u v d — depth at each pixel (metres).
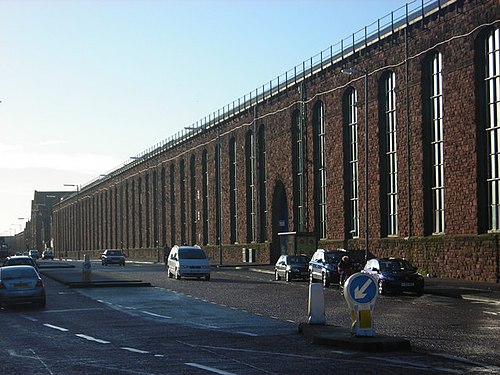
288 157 65.56
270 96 68.75
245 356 13.28
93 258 145.88
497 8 38.06
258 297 29.84
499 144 38.41
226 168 81.38
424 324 18.83
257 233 73.19
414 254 45.38
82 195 158.25
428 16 43.84
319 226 60.28
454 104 41.50
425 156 44.78
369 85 50.97
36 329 19.34
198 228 90.88
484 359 12.55
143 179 113.88
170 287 37.50
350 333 15.15
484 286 34.22
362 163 52.34
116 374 11.59
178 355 13.63
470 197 40.09
